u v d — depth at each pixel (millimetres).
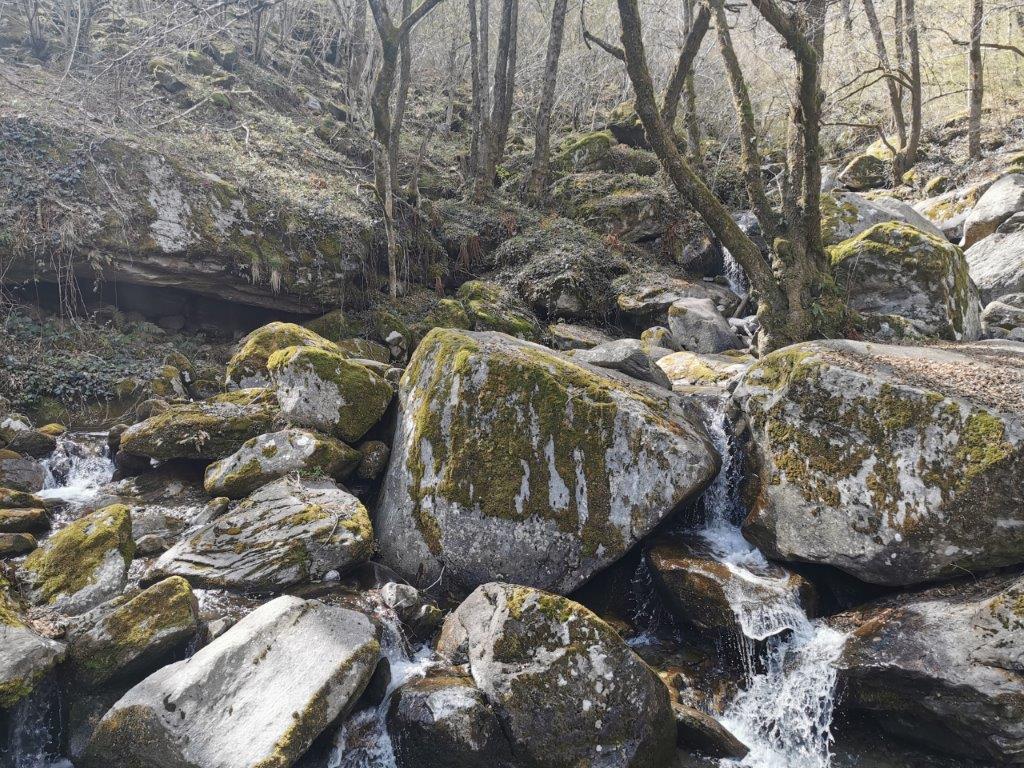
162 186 9859
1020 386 5770
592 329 12953
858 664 4988
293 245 10945
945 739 4762
